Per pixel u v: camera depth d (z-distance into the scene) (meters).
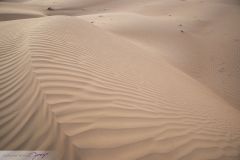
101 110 2.84
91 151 2.22
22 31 5.60
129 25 12.23
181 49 10.61
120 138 2.49
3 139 2.38
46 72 3.33
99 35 6.79
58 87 3.03
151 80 4.87
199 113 4.11
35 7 23.09
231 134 3.77
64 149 2.18
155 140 2.65
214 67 9.46
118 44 6.82
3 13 15.18
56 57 3.96
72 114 2.60
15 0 33.62
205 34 13.49
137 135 2.62
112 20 13.48
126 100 3.35
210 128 3.60
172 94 4.54
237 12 19.42
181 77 6.51
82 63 4.11
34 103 2.73
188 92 5.25
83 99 2.95
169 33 12.19
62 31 5.57
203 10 19.19
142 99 3.62
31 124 2.48
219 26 15.25
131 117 2.93
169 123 3.15
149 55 7.41
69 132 2.34
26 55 3.82
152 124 2.94
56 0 27.50
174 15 18.14
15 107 2.77
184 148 2.71
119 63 5.07
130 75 4.58
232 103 7.15
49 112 2.56
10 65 3.72
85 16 16.05
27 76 3.25
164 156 2.47
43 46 4.28
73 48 4.73
